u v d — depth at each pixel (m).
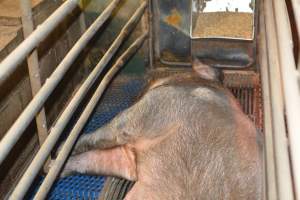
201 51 3.60
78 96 2.44
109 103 3.43
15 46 2.59
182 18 3.53
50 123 3.12
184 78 2.72
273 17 2.10
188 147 2.08
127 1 3.54
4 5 2.90
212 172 1.95
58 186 2.66
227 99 2.44
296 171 1.03
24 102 2.74
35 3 2.92
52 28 1.97
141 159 2.18
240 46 3.52
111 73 3.08
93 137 2.52
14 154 2.64
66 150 2.33
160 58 3.70
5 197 2.54
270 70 1.67
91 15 3.60
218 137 2.10
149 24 3.60
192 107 2.30
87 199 2.59
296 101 1.21
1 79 1.52
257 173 1.94
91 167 2.49
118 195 2.55
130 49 3.39
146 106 2.41
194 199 1.86
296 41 2.55
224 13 3.65
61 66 2.18
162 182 2.00
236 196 1.85
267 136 1.50
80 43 2.42
